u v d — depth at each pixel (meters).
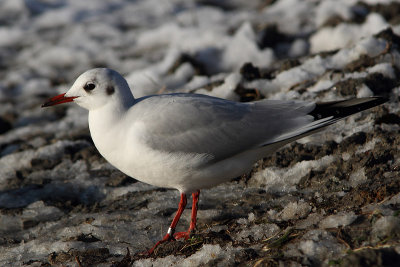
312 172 10.25
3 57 22.16
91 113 9.32
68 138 14.09
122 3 27.45
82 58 21.23
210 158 8.89
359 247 6.96
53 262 8.77
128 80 17.56
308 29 19.45
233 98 13.97
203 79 16.45
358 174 9.55
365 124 11.40
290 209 8.84
